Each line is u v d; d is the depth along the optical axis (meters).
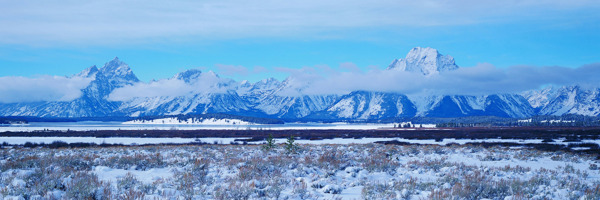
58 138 81.81
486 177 17.03
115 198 11.41
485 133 97.12
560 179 16.89
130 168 18.94
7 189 12.09
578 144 50.22
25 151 30.75
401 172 19.00
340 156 24.48
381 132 115.25
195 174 16.27
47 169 16.66
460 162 24.45
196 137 88.12
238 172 16.97
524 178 17.42
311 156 25.30
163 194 12.17
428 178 17.12
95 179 14.29
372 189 13.73
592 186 15.26
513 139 70.50
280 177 15.85
